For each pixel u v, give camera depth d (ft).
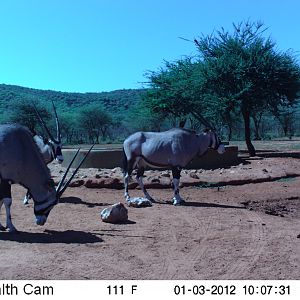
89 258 27.20
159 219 38.19
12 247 29.04
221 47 99.71
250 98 93.35
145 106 111.24
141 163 46.93
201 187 57.11
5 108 308.81
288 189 56.39
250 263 26.84
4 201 32.63
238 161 75.92
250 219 39.04
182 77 103.55
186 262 26.89
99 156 68.54
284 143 162.50
